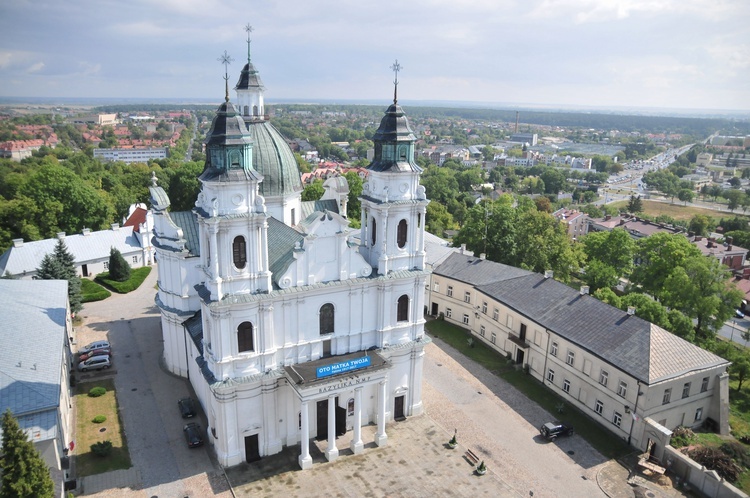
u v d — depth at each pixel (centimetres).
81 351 6750
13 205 10594
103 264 10056
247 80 6556
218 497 4475
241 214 4466
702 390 5684
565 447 5369
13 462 3444
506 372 6850
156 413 5647
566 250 9969
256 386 4812
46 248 9444
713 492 4722
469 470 4934
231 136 4409
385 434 5238
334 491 4594
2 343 5056
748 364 6525
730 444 5356
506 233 10225
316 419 5303
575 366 6084
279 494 4534
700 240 13575
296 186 6856
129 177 15938
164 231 6200
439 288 8488
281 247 5275
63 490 4172
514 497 4622
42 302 6281
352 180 13425
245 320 4644
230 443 4825
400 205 5122
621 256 10444
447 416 5794
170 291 6250
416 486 4694
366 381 4962
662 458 5134
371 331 5353
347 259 5034
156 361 6762
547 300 6900
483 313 7681
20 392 4462
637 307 7412
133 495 4469
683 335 7125
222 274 4522
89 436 5225
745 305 10494
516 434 5541
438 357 7188
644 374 5291
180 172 13412
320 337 5081
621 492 4747
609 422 5694
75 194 11131
